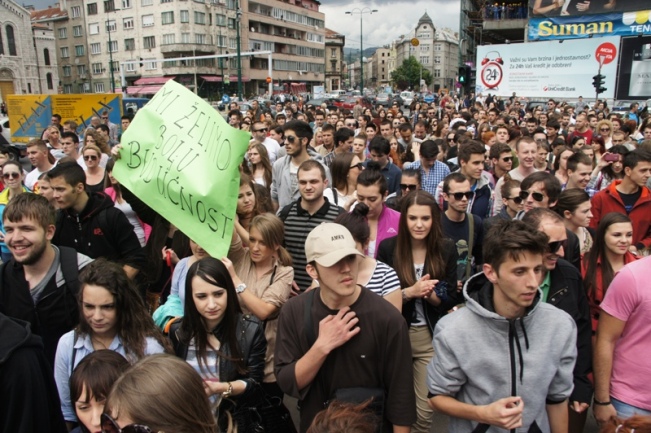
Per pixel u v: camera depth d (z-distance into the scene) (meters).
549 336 2.32
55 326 3.20
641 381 2.74
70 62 85.94
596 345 2.90
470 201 5.81
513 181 4.75
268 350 3.49
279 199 6.55
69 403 2.83
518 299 2.22
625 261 3.51
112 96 16.06
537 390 2.30
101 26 80.88
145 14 76.06
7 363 2.06
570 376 2.39
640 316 2.72
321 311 2.54
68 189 3.86
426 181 7.13
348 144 7.67
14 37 72.75
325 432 1.76
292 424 3.31
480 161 5.73
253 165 7.23
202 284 2.90
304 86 102.44
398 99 46.94
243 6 83.56
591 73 27.45
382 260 3.90
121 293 2.78
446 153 9.52
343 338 2.38
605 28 28.98
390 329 2.46
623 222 3.32
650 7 27.34
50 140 9.71
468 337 2.34
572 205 3.96
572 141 9.58
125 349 2.81
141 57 77.94
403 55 156.38
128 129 3.62
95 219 4.01
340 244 2.37
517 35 48.59
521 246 2.18
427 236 3.66
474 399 2.38
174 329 3.16
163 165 3.46
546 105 25.66
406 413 2.49
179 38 73.94
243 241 4.13
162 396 1.64
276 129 10.22
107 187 5.29
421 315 3.62
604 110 20.02
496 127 10.40
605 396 2.87
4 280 3.17
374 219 4.38
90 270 2.79
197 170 3.38
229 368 2.98
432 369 2.47
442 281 3.63
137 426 1.60
